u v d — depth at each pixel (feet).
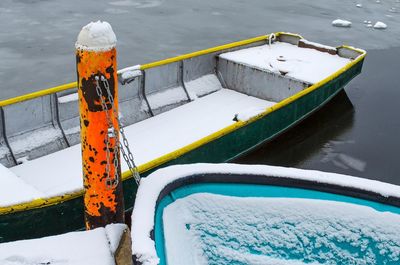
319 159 23.35
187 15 51.37
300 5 59.98
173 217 10.52
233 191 11.21
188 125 22.17
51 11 48.57
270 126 21.02
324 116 27.55
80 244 9.73
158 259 8.79
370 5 61.93
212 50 25.88
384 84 34.12
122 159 18.57
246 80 25.82
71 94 19.53
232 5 57.67
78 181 17.19
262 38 29.22
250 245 10.59
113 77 9.47
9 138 17.88
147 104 22.62
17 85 31.48
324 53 28.37
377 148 24.76
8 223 12.98
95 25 9.01
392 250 10.49
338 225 10.80
